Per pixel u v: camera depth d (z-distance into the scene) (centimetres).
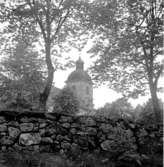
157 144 767
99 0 1130
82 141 735
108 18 1129
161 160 639
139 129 818
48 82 1021
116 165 606
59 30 1170
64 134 728
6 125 679
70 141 724
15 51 1295
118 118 818
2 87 1214
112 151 698
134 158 610
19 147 668
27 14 1058
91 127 765
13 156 588
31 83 1255
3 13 1047
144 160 624
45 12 1073
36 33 1150
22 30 1123
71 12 1132
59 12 1083
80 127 754
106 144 748
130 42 1093
